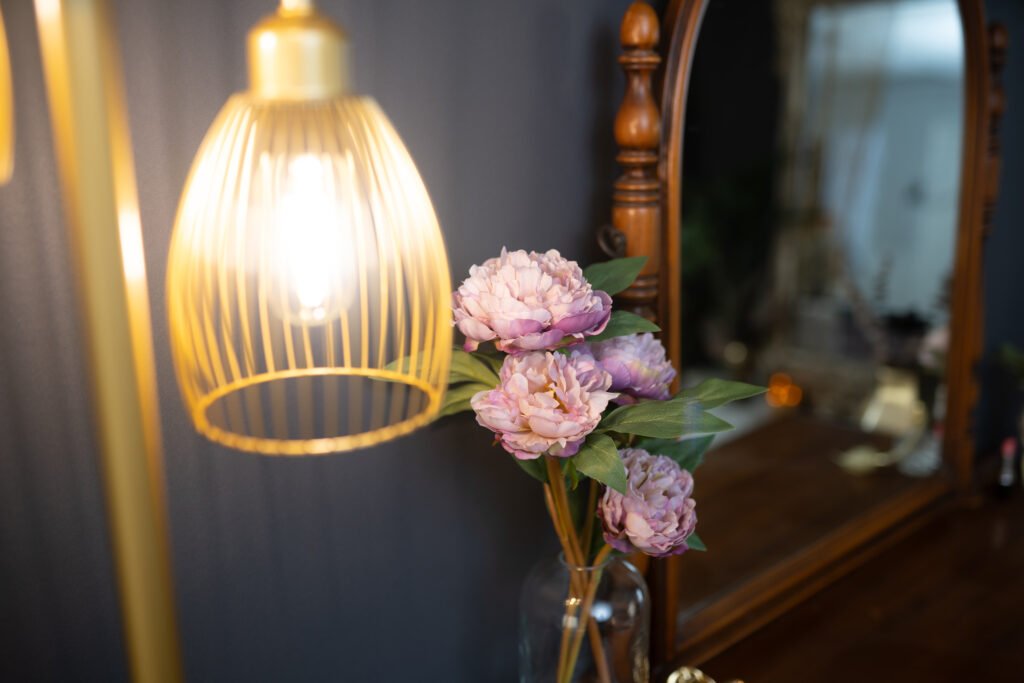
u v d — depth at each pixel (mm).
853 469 1303
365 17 699
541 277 607
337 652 818
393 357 770
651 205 843
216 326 654
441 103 767
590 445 637
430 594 877
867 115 1419
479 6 774
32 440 609
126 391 355
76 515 638
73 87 325
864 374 1437
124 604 380
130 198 347
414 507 839
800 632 1092
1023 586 1190
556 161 874
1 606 617
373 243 618
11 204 571
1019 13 1479
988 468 1570
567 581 760
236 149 465
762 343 1458
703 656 1025
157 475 372
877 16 1361
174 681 394
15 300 584
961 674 1007
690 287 1377
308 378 728
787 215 1422
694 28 855
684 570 1056
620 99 917
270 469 731
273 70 397
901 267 1435
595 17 870
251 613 749
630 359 679
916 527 1351
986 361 1629
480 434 878
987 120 1336
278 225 471
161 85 614
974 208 1367
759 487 1205
